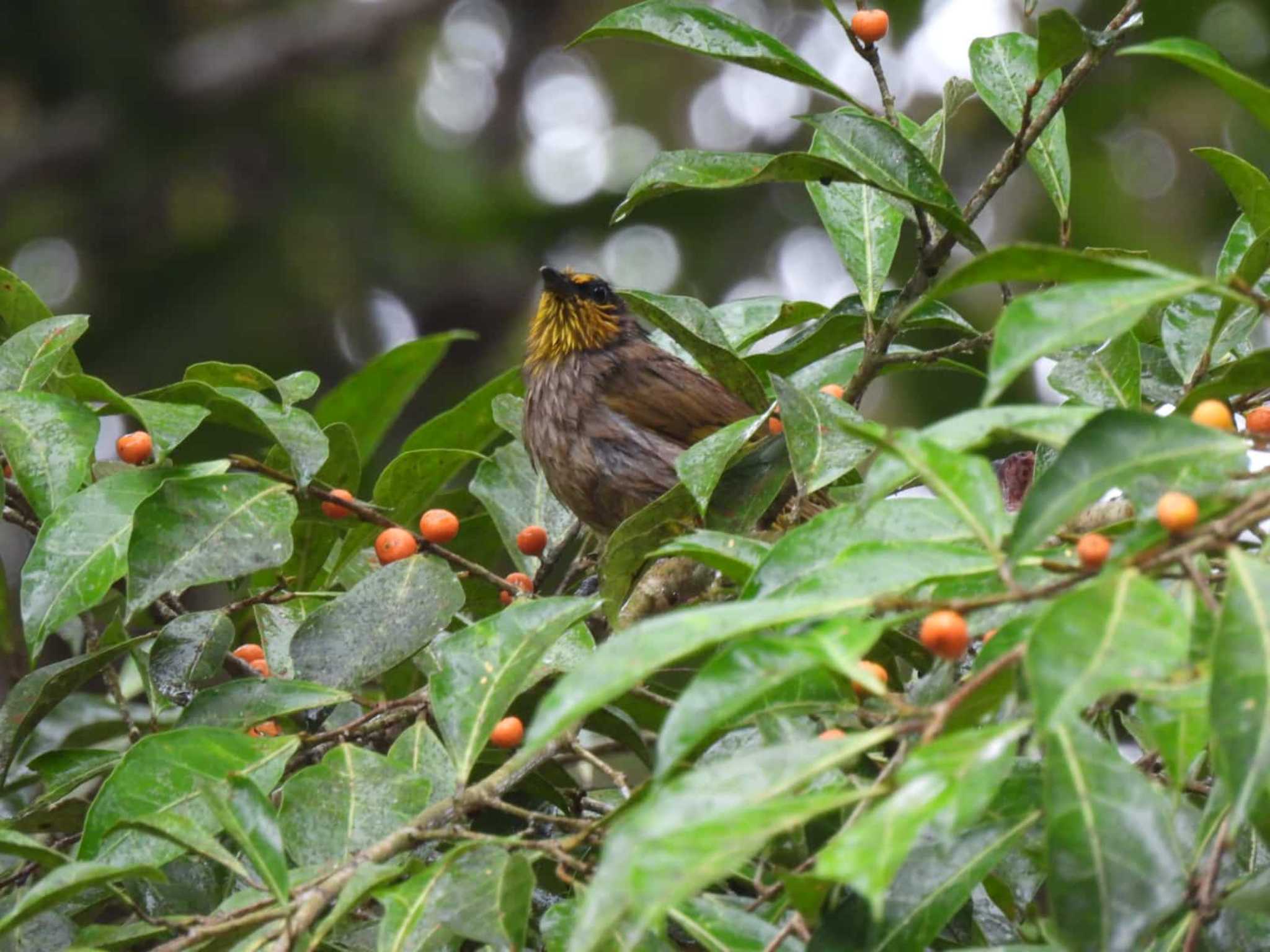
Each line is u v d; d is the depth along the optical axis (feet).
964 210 26.11
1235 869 18.15
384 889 17.95
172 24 71.92
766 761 14.43
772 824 13.44
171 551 24.11
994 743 13.84
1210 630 15.37
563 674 25.64
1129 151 60.18
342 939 20.95
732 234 64.90
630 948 13.52
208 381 28.78
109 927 19.47
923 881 16.84
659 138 71.92
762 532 28.22
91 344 64.85
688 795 14.15
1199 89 58.80
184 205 67.92
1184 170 59.52
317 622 24.84
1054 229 57.82
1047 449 27.94
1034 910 19.57
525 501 33.27
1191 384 26.21
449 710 20.25
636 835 13.78
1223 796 16.85
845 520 18.34
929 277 27.04
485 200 68.08
